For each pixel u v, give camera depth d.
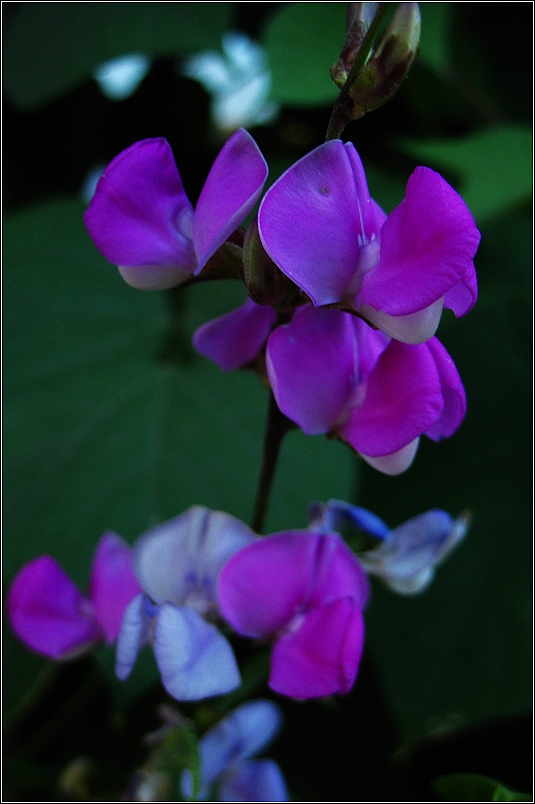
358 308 0.26
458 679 0.34
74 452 0.33
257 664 0.28
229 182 0.25
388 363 0.26
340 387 0.26
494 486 0.36
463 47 0.38
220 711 0.28
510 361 0.37
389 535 0.29
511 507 0.36
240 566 0.27
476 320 0.37
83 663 0.34
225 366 0.27
